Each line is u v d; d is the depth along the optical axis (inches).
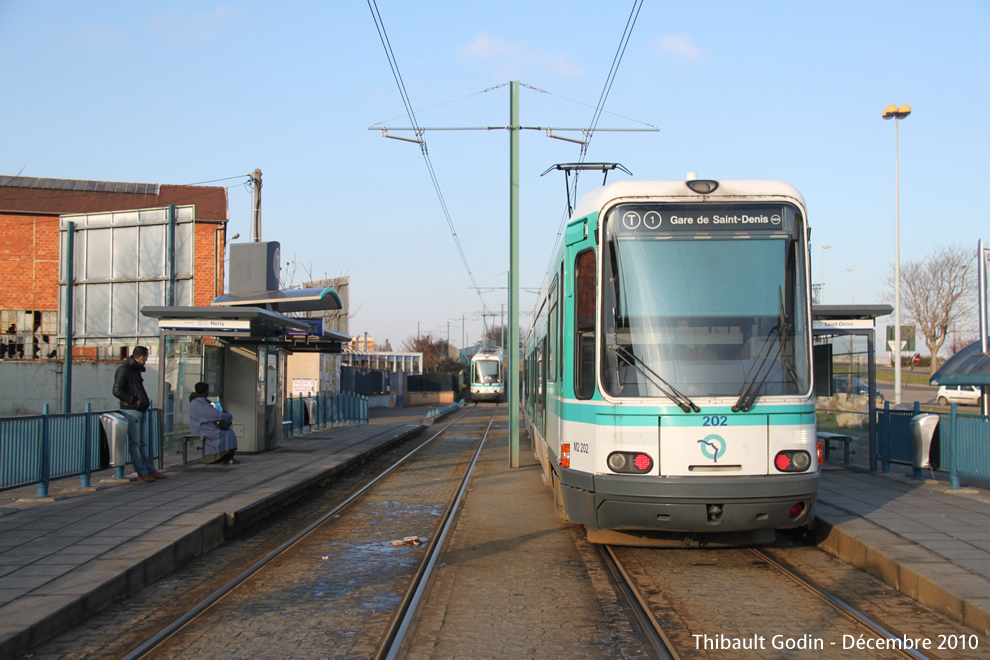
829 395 550.6
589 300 279.1
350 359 1737.2
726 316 269.6
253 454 601.6
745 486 254.1
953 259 1416.1
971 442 378.3
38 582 226.1
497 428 1133.1
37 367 773.3
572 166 530.9
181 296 743.7
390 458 690.2
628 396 264.5
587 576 265.7
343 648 193.0
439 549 309.7
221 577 267.1
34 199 1041.5
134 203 1073.5
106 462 417.4
